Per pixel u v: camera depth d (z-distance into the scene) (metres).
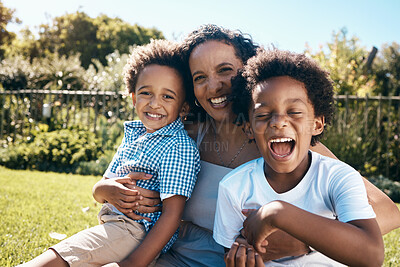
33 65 11.36
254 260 1.28
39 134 7.35
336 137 6.50
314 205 1.41
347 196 1.30
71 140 6.95
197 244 1.72
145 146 1.85
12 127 8.83
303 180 1.44
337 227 1.14
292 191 1.44
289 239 1.40
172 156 1.72
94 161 6.73
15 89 10.44
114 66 9.97
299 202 1.43
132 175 1.75
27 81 10.52
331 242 1.12
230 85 1.78
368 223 1.20
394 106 7.80
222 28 1.86
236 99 1.67
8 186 4.51
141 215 1.71
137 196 1.68
